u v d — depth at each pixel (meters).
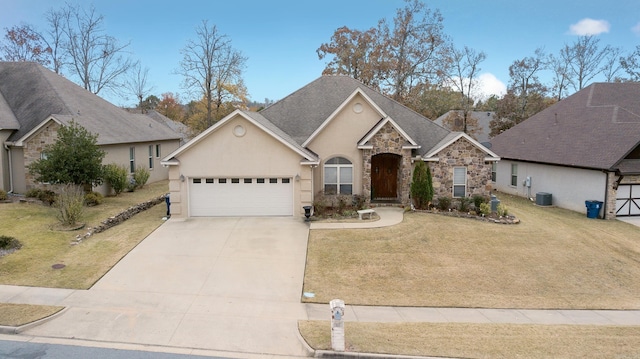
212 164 18.38
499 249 15.33
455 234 16.62
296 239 15.50
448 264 13.85
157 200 22.44
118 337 8.45
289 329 9.10
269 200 18.73
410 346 8.38
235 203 18.67
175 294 10.80
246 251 14.20
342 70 46.56
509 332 9.38
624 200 21.16
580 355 8.19
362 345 8.34
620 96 27.52
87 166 18.97
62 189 17.08
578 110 27.05
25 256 12.73
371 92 24.41
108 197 22.16
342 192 21.23
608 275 13.76
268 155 18.45
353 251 14.48
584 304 11.70
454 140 20.44
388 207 20.70
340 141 20.98
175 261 13.15
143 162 28.23
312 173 19.25
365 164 20.44
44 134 20.91
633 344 8.80
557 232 17.67
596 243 16.55
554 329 9.71
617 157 20.38
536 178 26.11
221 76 43.69
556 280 13.16
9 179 21.39
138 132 27.89
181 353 7.93
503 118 41.66
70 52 42.31
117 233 15.87
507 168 29.20
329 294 11.36
